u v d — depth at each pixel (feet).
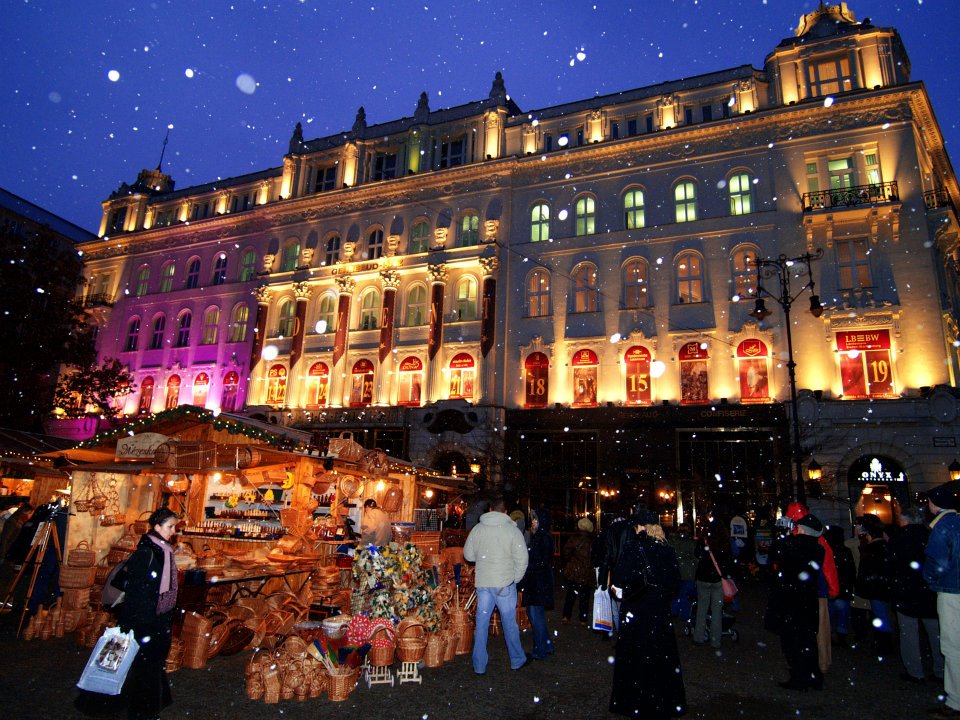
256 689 19.54
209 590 27.07
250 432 34.19
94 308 121.80
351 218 105.19
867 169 76.38
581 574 33.73
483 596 23.32
